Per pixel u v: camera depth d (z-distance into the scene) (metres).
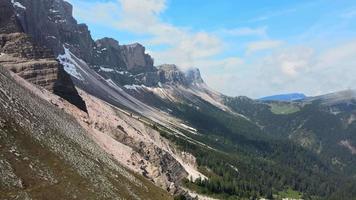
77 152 127.75
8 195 84.00
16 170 93.38
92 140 164.12
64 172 107.75
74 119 174.25
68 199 97.00
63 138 130.50
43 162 104.44
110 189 120.12
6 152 96.00
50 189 96.00
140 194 137.00
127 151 182.75
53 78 191.12
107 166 139.75
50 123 133.62
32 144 108.31
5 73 153.38
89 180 114.06
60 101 182.50
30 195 88.62
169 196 157.12
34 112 130.25
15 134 105.62
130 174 151.62
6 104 115.75
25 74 187.25
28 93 150.12
